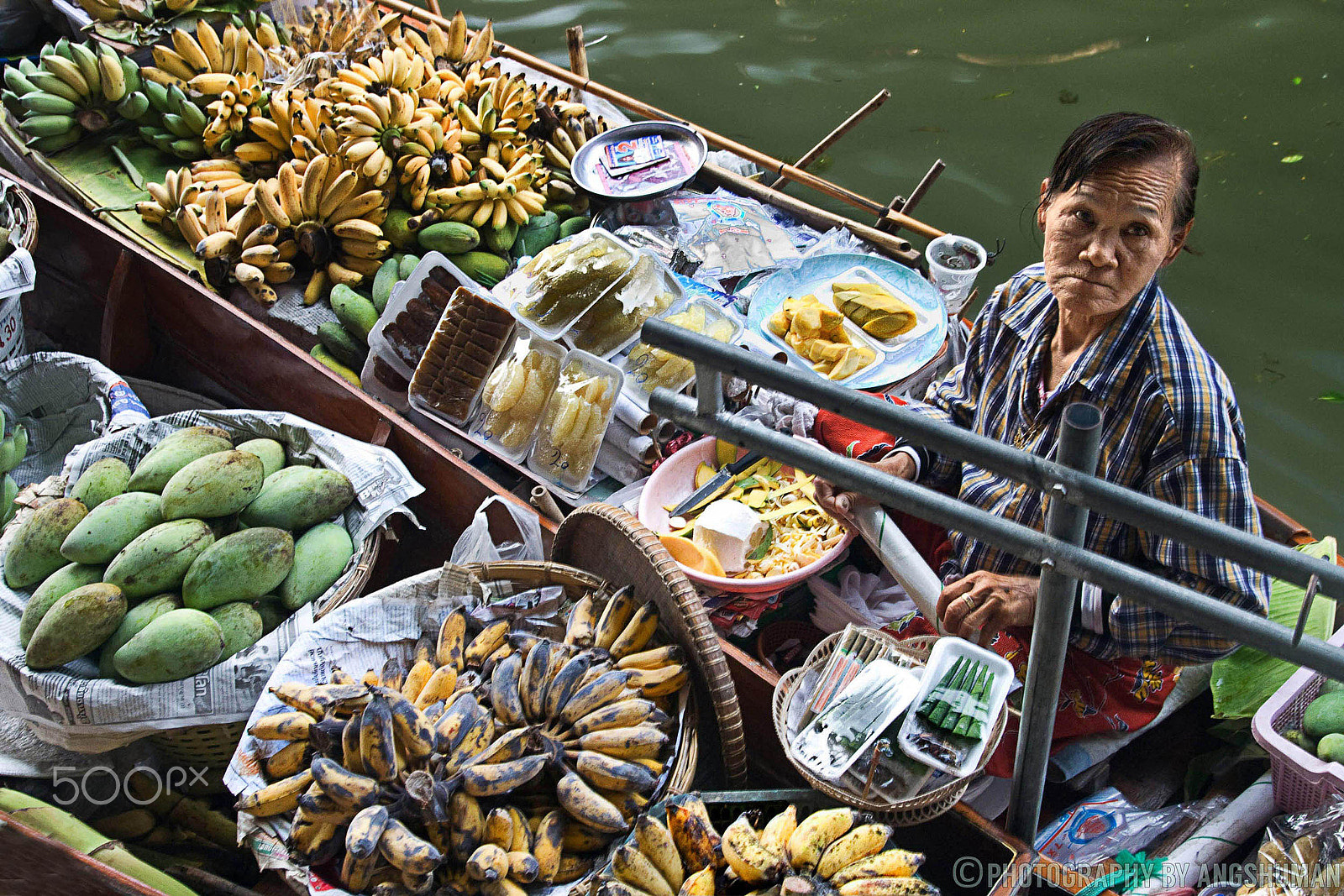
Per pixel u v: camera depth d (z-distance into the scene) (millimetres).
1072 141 1918
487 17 6070
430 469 2758
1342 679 1158
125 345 3371
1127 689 2221
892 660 1926
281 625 2330
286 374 3043
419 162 3445
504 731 1969
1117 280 1897
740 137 5203
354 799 1764
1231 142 4977
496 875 1727
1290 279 4418
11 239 3131
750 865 1696
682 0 6172
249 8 4250
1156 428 1963
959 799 1822
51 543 2393
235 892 2143
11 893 1939
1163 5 5789
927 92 5426
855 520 2314
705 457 2783
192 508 2398
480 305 2977
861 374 2945
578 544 2316
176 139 3840
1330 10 5605
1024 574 2221
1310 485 3832
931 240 3611
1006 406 2277
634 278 3070
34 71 3859
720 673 1919
